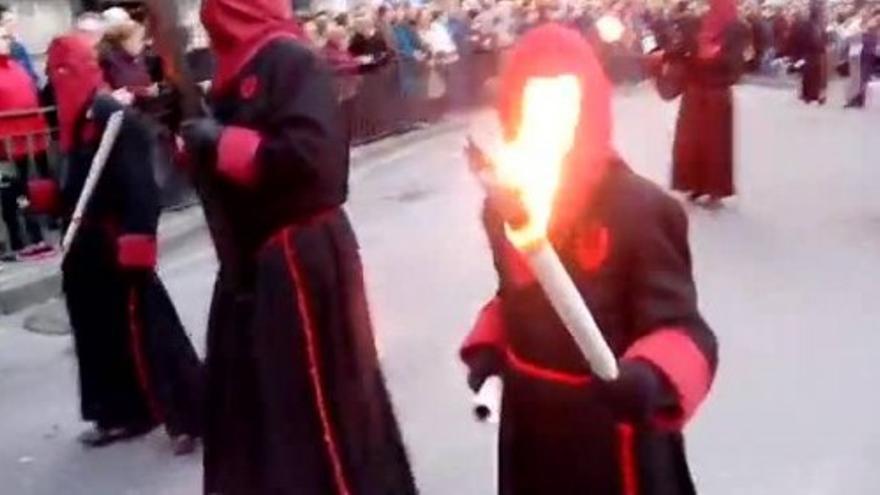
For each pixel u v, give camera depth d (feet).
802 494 15.28
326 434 11.76
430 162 45.06
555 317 8.09
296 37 11.37
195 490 16.11
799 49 71.97
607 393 7.29
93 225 16.38
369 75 49.01
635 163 43.52
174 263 29.53
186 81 11.35
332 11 50.83
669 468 8.27
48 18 50.83
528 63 7.68
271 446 11.66
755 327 22.12
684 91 34.47
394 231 32.91
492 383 8.73
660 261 7.82
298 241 11.56
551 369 8.19
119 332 16.85
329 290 11.72
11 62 29.14
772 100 71.77
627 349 7.94
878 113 63.77
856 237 30.12
